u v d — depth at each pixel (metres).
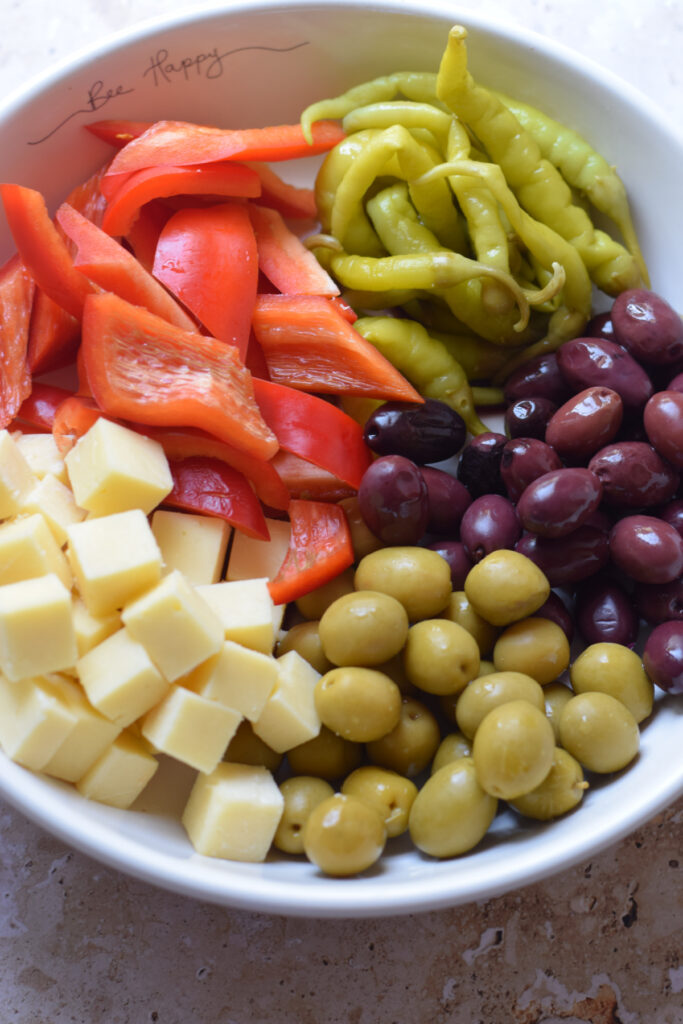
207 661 0.37
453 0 0.48
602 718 0.37
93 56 0.41
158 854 0.35
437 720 0.39
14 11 0.47
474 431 0.43
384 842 0.36
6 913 0.39
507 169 0.42
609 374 0.40
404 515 0.39
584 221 0.43
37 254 0.39
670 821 0.41
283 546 0.41
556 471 0.38
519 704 0.36
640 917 0.40
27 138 0.41
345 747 0.38
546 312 0.43
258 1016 0.39
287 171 0.45
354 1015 0.39
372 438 0.41
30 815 0.35
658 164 0.43
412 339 0.42
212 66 0.43
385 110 0.42
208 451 0.40
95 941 0.39
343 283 0.43
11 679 0.35
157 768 0.38
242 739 0.38
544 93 0.43
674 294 0.44
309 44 0.43
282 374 0.42
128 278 0.40
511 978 0.40
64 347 0.41
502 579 0.38
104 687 0.36
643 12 0.48
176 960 0.39
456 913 0.40
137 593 0.37
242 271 0.41
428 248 0.42
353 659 0.37
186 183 0.41
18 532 0.37
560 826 0.36
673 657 0.37
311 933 0.40
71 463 0.39
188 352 0.39
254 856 0.36
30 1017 0.39
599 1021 0.40
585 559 0.39
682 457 0.39
